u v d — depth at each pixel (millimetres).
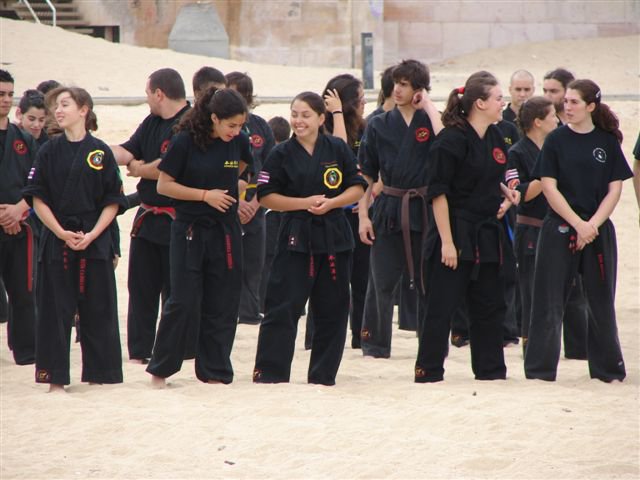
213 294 20016
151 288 23000
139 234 22703
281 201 19734
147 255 22828
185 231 19734
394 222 22562
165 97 22188
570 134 20734
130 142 22547
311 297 20234
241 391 19172
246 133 20562
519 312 26609
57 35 68500
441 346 20312
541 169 20750
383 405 18188
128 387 19969
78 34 71375
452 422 16906
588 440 15930
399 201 22594
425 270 20297
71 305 19875
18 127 23469
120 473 14773
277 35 79750
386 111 24156
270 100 56062
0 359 23625
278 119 29828
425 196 22469
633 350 25344
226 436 16266
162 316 19953
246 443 15914
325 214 19922
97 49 67250
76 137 19797
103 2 77938
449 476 14438
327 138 20062
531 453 15398
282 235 20062
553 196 20594
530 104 24000
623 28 89438
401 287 27312
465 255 19797
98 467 15070
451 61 85688
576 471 14656
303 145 19906
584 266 20812
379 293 23219
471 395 18828
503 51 86500
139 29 77812
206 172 19578
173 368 19906
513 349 25516
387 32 86875
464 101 19625
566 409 17766
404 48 87250
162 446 15938
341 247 19969
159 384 19969
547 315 20938
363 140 23109
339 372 21984
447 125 19703
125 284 33219
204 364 20094
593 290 20828
